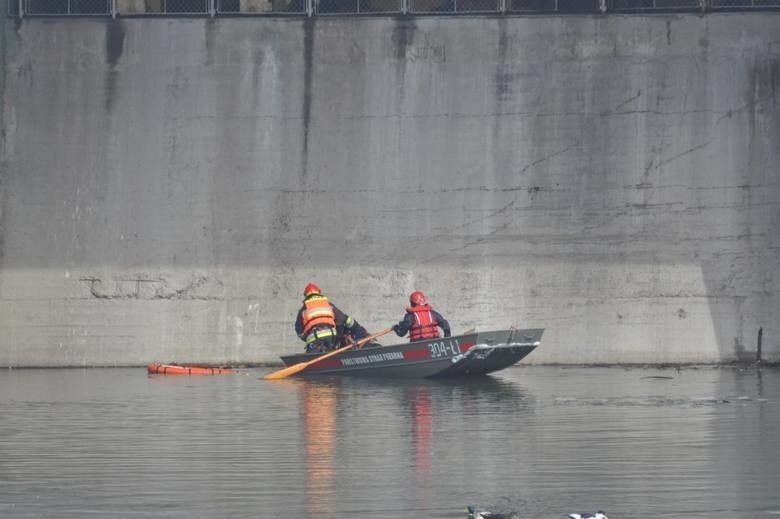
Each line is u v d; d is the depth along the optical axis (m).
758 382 79.88
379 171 93.00
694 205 91.94
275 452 51.84
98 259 93.31
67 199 93.44
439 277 92.44
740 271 91.50
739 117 92.12
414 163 92.88
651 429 57.50
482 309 92.19
